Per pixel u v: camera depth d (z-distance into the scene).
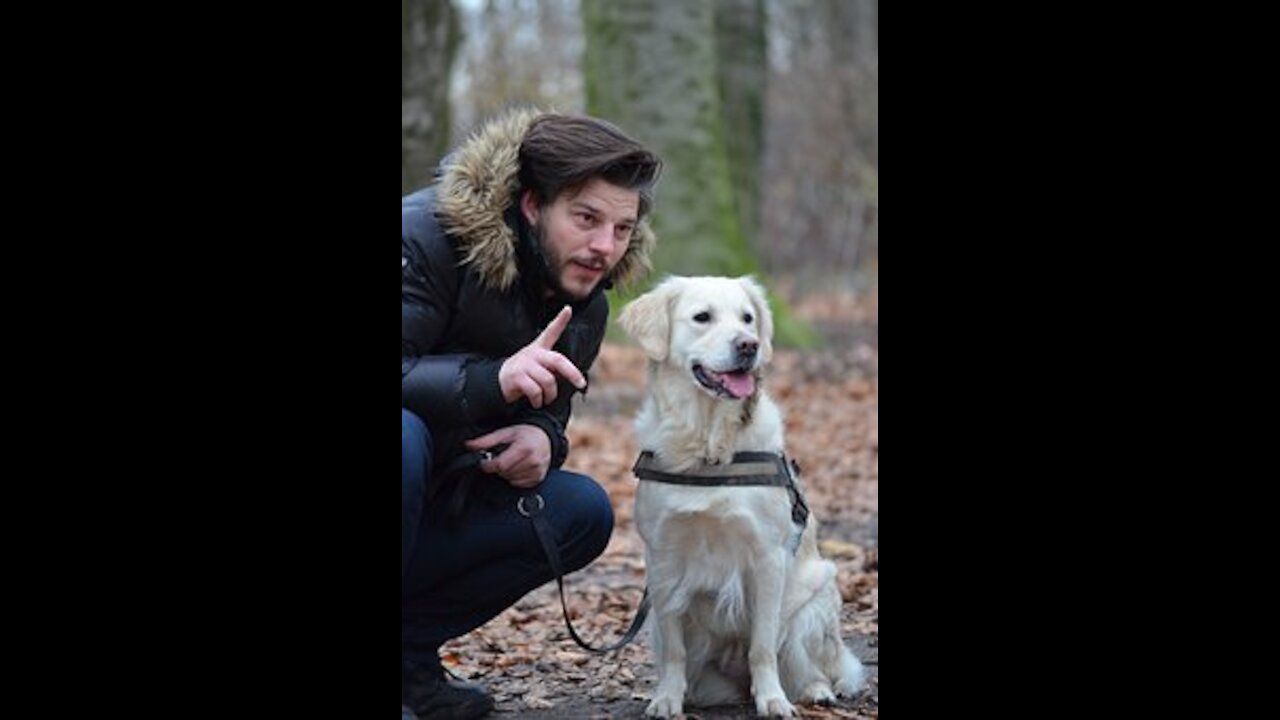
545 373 3.32
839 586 5.30
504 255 3.33
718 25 17.45
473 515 3.54
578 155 3.30
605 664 4.30
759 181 17.88
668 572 3.69
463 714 3.60
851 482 7.87
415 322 3.32
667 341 3.69
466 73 20.55
